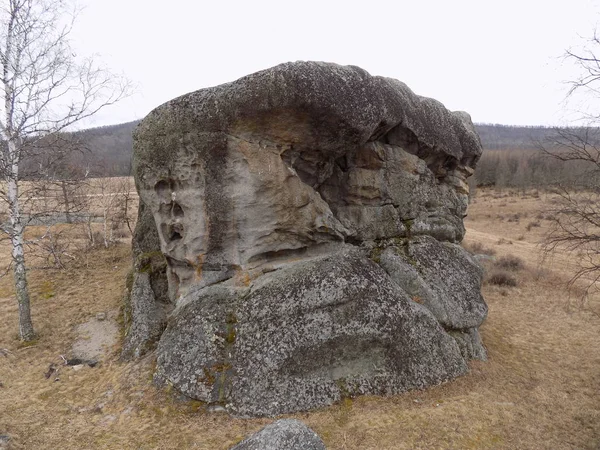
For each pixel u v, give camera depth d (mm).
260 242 7355
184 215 7488
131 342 8016
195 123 6895
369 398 6559
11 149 8250
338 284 7086
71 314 9766
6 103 8094
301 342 6570
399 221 8828
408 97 8609
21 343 8531
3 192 8562
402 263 8312
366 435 5746
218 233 7227
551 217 10992
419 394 6805
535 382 7902
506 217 33719
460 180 10594
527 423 6391
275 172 7023
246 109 6605
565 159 7770
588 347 9789
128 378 7023
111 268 12688
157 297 8891
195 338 6844
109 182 23109
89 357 8078
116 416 6219
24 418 6207
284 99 6434
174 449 5500
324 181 8203
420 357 7160
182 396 6383
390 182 8664
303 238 7582
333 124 6891
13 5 8016
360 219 8469
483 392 7098
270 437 4766
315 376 6566
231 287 7289
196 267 7496
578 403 7156
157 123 7254
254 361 6449
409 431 5855
